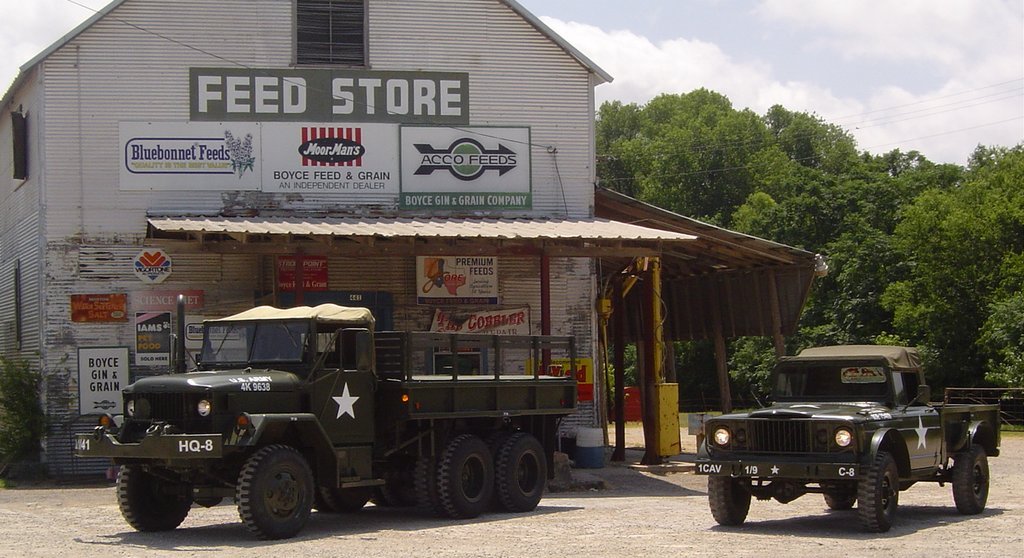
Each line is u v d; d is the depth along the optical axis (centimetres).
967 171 7312
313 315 1459
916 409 1520
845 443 1343
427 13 2550
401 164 2514
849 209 6316
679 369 6944
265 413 1384
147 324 2384
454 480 1562
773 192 7944
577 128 2605
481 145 2553
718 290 3122
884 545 1261
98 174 2389
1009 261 5075
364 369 1464
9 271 2714
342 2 2519
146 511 1440
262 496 1322
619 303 2808
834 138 8831
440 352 1584
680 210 8188
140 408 1363
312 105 2488
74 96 2389
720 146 8219
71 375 2348
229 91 2452
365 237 2088
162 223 2114
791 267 2903
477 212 2541
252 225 2119
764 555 1184
